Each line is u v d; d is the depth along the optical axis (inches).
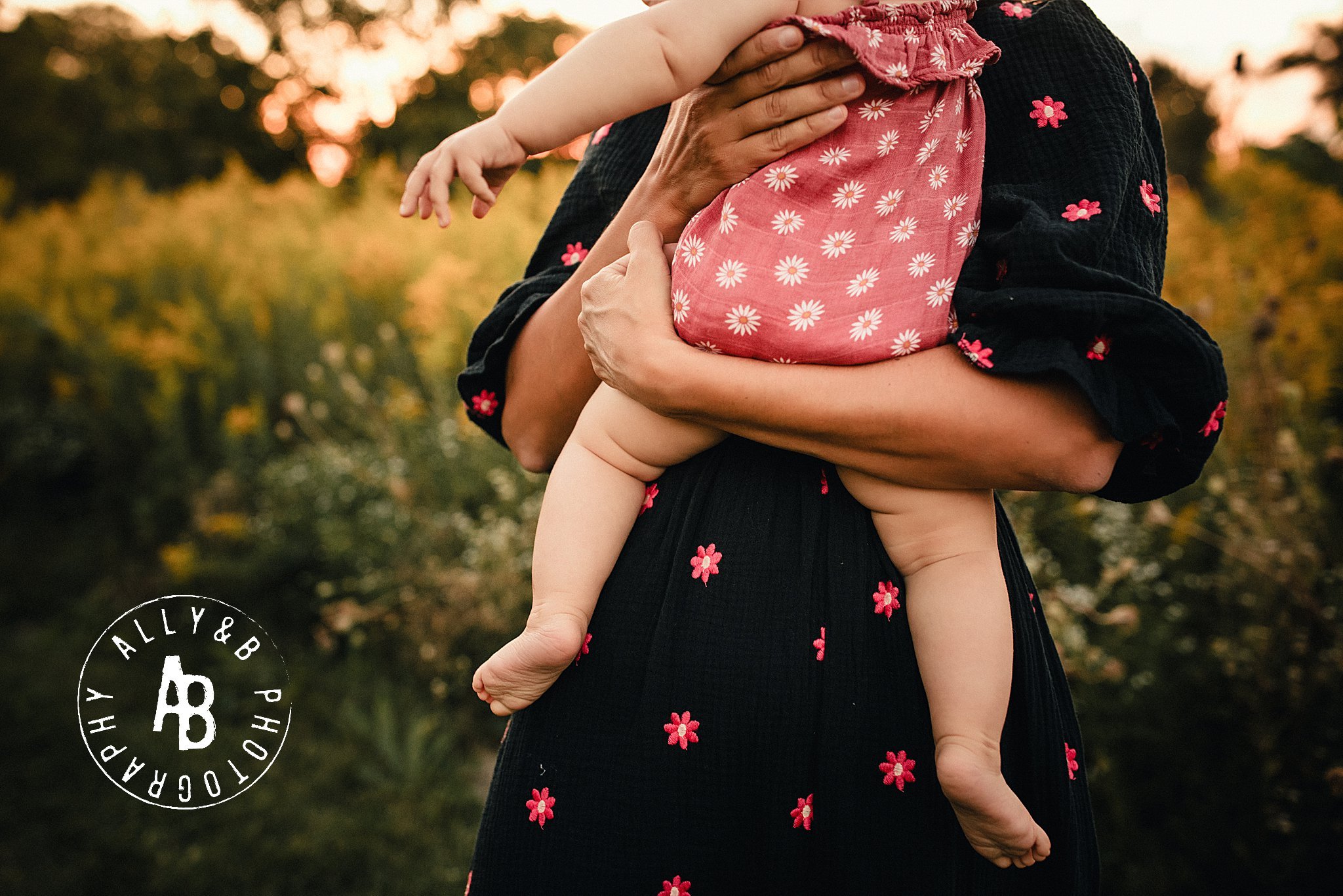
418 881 115.6
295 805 130.4
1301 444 123.3
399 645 154.3
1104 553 128.9
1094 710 105.7
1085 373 33.8
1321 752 93.8
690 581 39.7
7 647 180.7
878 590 39.4
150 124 713.0
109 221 371.9
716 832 38.8
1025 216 35.5
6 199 450.9
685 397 37.8
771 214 38.2
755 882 39.7
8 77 645.3
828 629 38.8
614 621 40.7
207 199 367.2
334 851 120.9
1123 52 40.1
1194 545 125.3
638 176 48.9
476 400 51.6
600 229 50.6
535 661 39.7
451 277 220.8
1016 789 41.0
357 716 141.0
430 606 148.4
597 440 42.7
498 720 144.5
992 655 38.2
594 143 52.0
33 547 228.4
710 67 38.1
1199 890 92.1
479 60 580.4
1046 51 38.6
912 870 39.0
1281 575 101.8
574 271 49.9
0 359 286.4
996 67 39.0
